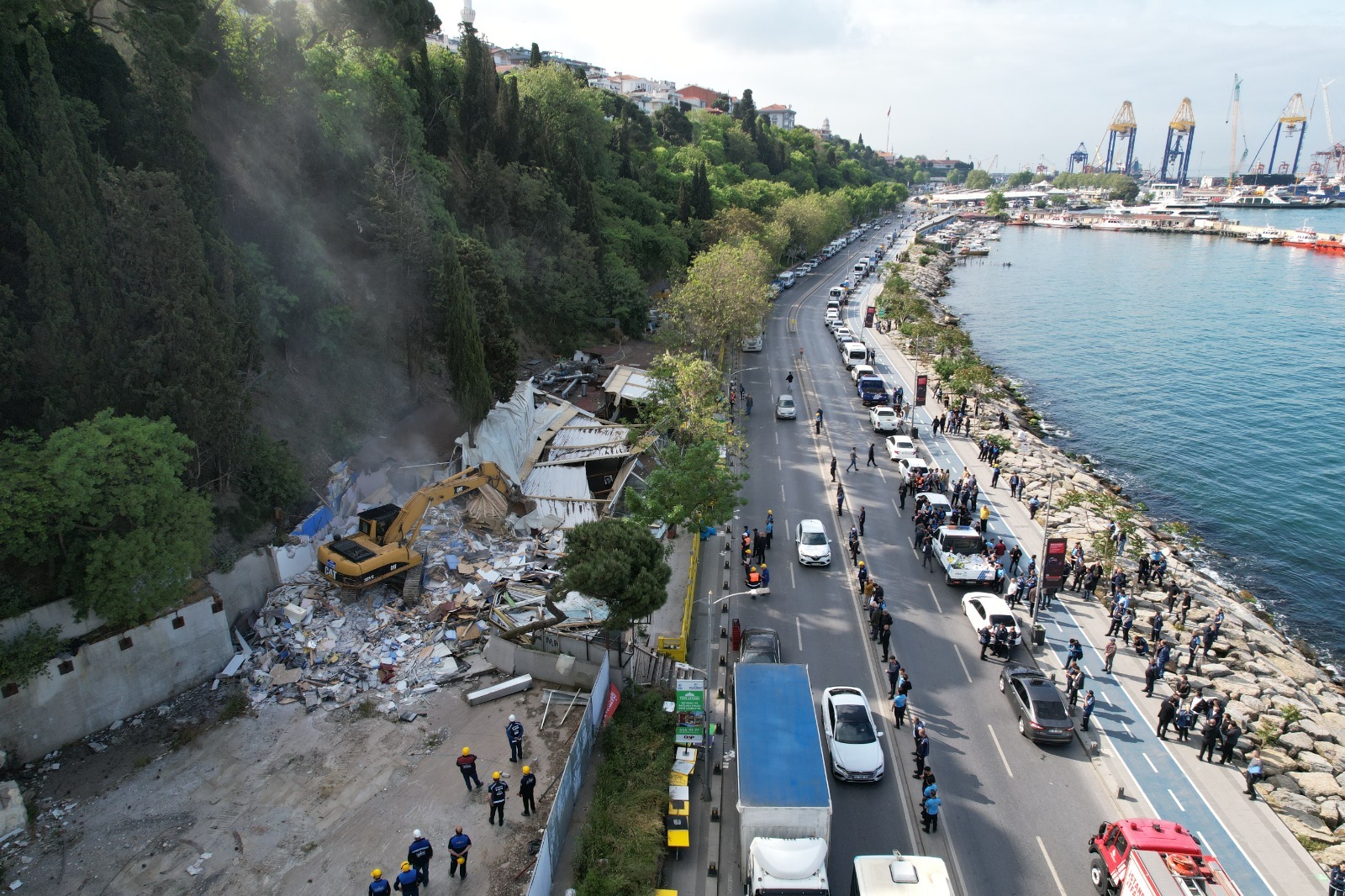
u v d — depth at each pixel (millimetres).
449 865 21984
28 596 25188
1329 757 29438
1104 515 49656
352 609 32562
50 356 28234
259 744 26531
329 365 43156
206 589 29688
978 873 22750
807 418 66000
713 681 31328
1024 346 104812
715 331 67688
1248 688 33031
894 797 25641
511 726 25328
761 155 186875
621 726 27203
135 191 29766
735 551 42250
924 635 34719
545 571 36125
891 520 46438
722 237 106250
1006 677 30328
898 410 67188
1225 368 92750
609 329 79625
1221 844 23969
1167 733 28938
